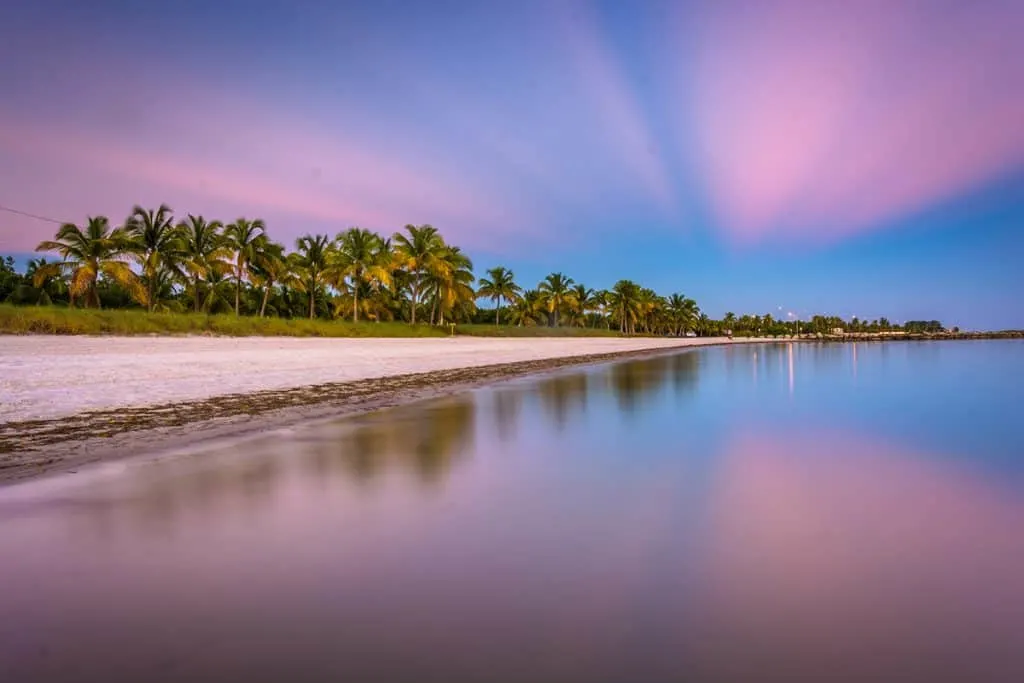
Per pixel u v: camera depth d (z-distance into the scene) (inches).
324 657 143.2
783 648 147.7
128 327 1435.8
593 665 139.6
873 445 431.2
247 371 903.1
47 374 716.0
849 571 197.3
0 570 197.8
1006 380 1079.6
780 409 647.1
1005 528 242.4
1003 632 155.6
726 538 230.7
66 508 267.4
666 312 6205.7
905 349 3469.5
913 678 134.3
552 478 328.8
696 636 153.6
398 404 669.9
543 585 186.2
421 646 148.5
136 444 414.0
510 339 2819.9
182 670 137.5
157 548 218.2
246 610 168.4
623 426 521.7
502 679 133.3
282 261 2272.4
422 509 268.7
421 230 2556.6
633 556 211.2
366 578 191.2
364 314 2728.8
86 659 142.6
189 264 1920.5
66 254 1744.6
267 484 312.7
